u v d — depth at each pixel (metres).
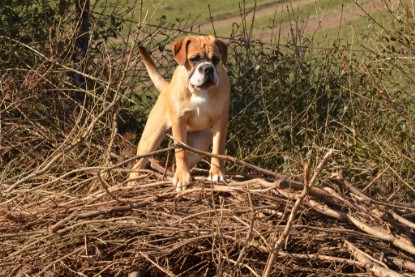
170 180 7.84
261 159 10.34
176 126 8.35
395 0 10.80
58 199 7.82
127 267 6.84
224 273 6.52
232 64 11.26
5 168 9.23
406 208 7.55
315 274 6.70
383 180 9.71
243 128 10.68
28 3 11.55
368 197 7.62
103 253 6.93
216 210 6.94
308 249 6.94
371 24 11.75
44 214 7.41
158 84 9.01
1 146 9.60
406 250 6.88
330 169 9.75
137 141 10.94
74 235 6.88
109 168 7.12
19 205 7.62
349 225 7.18
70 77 10.64
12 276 6.91
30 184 8.30
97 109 10.09
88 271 6.91
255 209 6.99
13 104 9.51
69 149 8.40
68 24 11.46
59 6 11.40
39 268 6.91
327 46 13.52
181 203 7.42
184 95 8.26
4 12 11.30
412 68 10.48
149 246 6.83
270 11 23.39
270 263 6.07
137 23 11.19
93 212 7.12
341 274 6.61
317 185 7.47
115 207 7.19
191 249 6.94
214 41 8.41
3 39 11.10
